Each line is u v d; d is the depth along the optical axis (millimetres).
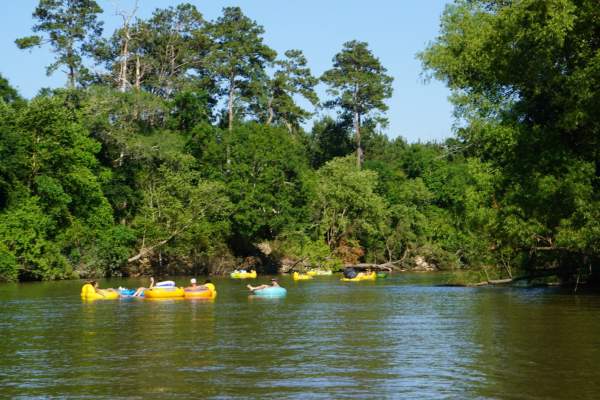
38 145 58875
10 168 55188
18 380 14977
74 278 62344
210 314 28828
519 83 33156
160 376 15289
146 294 38406
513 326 23031
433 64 37156
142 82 95125
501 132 34219
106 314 29094
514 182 34219
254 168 76250
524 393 13430
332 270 79000
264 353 18266
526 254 40469
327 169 86062
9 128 56250
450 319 25781
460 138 39688
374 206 83812
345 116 110375
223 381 14734
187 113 80750
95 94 69375
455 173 94062
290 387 14148
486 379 14703
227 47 95688
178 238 69812
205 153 75938
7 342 20641
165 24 98312
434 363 16594
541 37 29219
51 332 22984
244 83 98688
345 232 84562
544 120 35219
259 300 36656
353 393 13609
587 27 29641
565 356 17141
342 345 19609
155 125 80562
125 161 72688
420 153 103250
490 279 46281
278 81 101938
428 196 90375
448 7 38062
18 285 52250
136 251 69250
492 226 34844
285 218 76250
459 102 37656
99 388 14148
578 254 36219
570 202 31344
